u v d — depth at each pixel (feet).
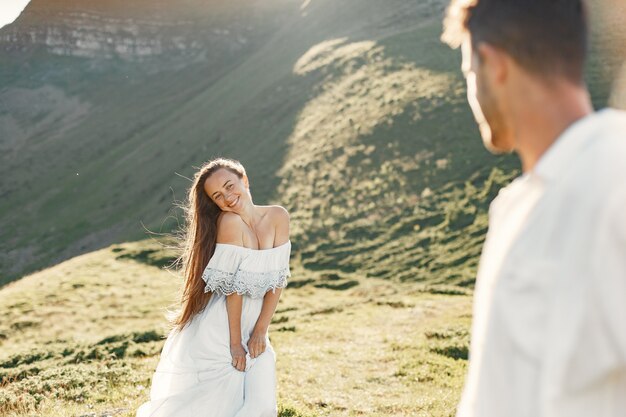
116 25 491.31
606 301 3.85
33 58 499.10
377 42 224.12
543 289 4.25
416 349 50.72
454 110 160.25
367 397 36.60
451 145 146.51
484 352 4.77
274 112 216.33
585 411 4.03
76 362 61.72
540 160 4.66
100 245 204.03
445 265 104.94
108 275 114.11
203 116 270.67
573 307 4.01
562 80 4.83
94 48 490.90
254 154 187.62
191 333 15.81
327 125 179.93
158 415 15.57
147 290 104.42
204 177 15.28
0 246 233.55
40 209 267.39
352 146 160.15
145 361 48.32
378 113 170.81
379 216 129.49
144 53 482.69
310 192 148.87
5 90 463.01
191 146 234.17
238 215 15.33
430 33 219.41
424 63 195.83
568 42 4.77
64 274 116.06
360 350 52.60
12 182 322.96
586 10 4.92
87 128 378.94
